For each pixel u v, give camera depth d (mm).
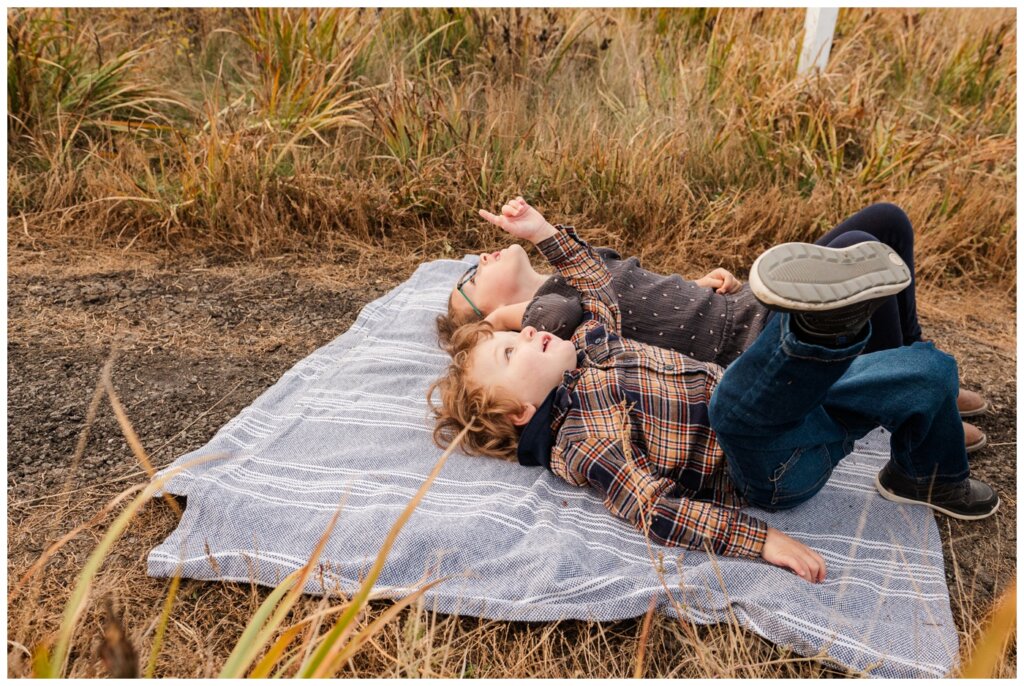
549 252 2467
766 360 1608
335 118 4336
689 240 3895
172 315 3254
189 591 1909
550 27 5031
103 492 2236
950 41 5805
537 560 1916
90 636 1783
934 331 3395
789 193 4172
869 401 1892
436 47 5125
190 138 4297
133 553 2025
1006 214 3986
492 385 2232
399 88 4348
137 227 3900
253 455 2314
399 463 2307
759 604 1795
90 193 3916
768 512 2133
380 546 1955
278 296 3455
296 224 3992
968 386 2930
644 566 1942
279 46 4789
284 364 2959
